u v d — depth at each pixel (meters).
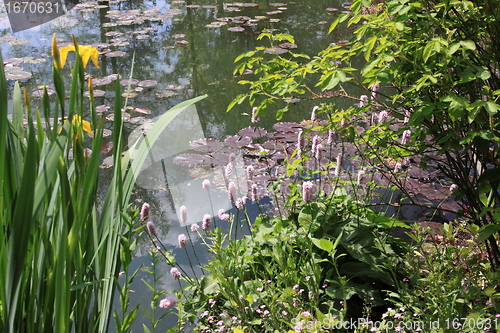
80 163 1.01
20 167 1.01
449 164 2.00
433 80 1.42
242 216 2.93
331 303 1.91
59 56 0.91
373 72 1.68
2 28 7.82
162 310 2.22
